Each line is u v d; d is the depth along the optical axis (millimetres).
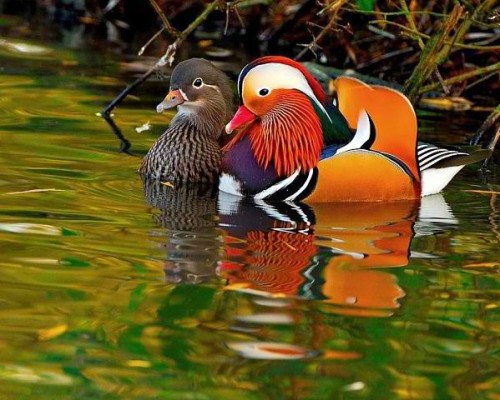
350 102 12602
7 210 10898
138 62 18656
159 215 11141
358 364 7598
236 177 12531
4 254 9539
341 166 12141
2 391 7012
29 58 18484
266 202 12164
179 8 22016
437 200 12359
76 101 15883
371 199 12234
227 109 13695
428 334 8172
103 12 22328
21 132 14086
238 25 21391
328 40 19891
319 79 17844
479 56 18531
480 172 13656
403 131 12391
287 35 20734
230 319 8289
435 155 12617
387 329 8234
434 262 9914
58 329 7980
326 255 9992
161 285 8930
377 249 10273
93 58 18766
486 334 8211
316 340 7961
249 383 7246
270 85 12633
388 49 19578
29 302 8461
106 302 8523
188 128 13273
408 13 15430
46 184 11961
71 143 13758
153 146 13062
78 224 10570
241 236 10516
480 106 17125
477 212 11883
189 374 7336
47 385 7113
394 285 9211
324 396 7102
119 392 7051
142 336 7914
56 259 9477
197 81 13445
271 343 7875
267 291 8906
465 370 7578
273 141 12430
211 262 9609
